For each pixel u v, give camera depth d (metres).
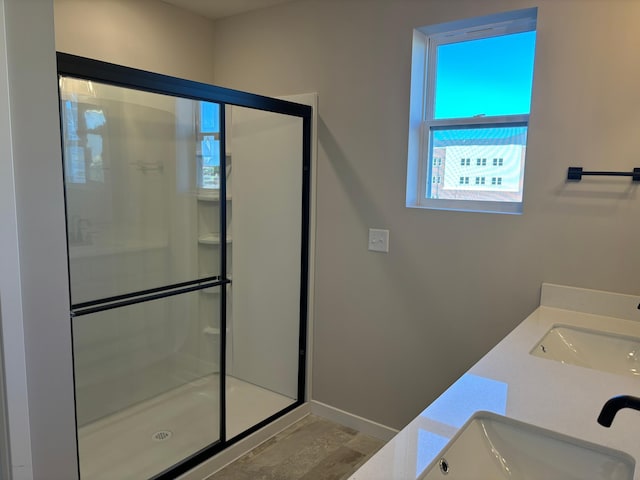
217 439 2.40
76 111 2.23
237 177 3.00
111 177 2.43
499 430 1.13
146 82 1.88
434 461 0.93
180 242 2.70
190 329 2.72
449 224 2.27
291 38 2.72
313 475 2.29
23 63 1.32
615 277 1.87
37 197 1.38
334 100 2.58
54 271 1.45
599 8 1.80
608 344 1.72
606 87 1.82
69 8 2.40
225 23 3.03
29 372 1.42
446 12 2.18
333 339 2.75
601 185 1.87
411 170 2.40
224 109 2.39
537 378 1.33
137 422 2.53
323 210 2.69
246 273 3.05
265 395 2.96
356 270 2.60
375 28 2.40
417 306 2.41
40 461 1.48
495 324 2.19
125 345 2.60
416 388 2.47
